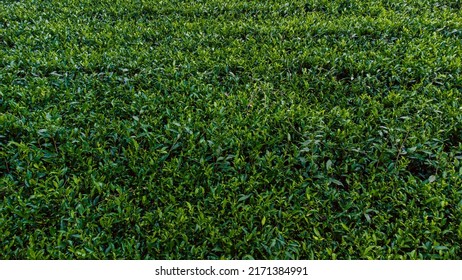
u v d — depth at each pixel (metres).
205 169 3.79
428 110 4.38
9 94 4.60
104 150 3.95
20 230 3.38
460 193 3.53
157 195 3.64
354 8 6.48
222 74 5.13
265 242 3.25
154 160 3.89
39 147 4.07
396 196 3.61
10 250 3.21
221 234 3.38
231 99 4.59
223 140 4.00
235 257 3.24
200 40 5.63
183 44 5.59
